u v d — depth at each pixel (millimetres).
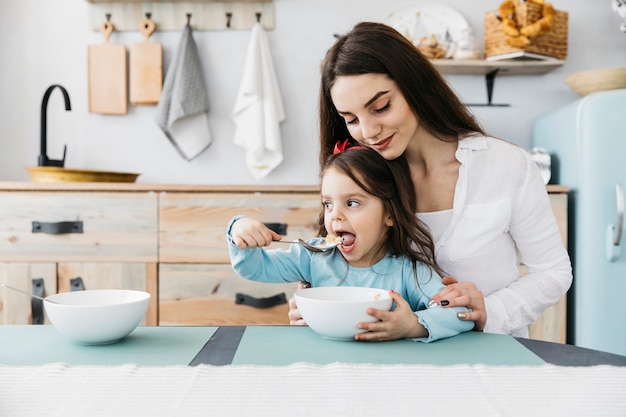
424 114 1011
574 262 1906
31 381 581
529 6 2076
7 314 1842
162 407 512
